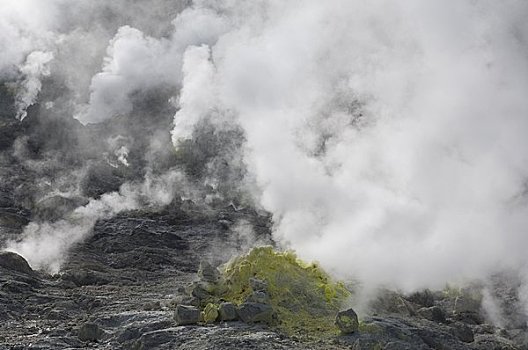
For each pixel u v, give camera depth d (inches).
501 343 1349.7
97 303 1537.9
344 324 1170.0
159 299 1530.5
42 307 1528.1
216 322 1193.4
